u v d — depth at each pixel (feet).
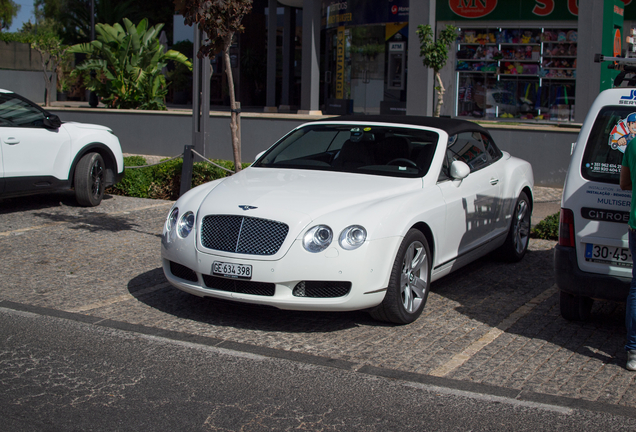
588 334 16.72
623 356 15.24
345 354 15.05
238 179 18.99
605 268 15.64
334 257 15.55
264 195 17.03
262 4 94.79
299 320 17.42
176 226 17.34
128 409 12.11
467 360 14.79
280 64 95.35
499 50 56.13
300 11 87.40
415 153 19.65
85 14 119.24
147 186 36.14
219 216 16.58
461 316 18.01
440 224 18.34
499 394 13.01
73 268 21.95
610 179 15.60
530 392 13.14
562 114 54.75
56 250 24.17
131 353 14.87
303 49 62.75
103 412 11.98
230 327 16.76
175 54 62.80
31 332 16.05
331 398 12.73
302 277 15.57
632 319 14.24
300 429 11.46
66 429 11.31
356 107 66.13
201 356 14.76
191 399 12.57
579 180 15.96
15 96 29.60
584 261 15.88
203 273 16.38
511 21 55.26
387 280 16.15
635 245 14.16
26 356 14.55
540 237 28.40
